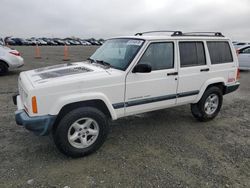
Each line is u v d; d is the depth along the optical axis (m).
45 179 3.36
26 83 3.79
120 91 4.16
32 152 4.05
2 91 7.98
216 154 4.18
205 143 4.58
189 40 5.04
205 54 5.29
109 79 4.00
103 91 3.98
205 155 4.12
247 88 9.47
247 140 4.78
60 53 26.69
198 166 3.78
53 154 4.01
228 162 3.94
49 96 3.56
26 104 3.73
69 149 3.79
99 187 3.23
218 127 5.39
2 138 4.53
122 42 4.89
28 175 3.44
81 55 24.11
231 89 5.93
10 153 4.00
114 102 4.14
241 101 7.57
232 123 5.66
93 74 3.99
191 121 5.68
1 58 10.73
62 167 3.65
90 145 3.97
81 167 3.67
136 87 4.32
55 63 16.00
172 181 3.39
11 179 3.34
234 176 3.57
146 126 5.29
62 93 3.65
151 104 4.60
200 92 5.27
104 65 4.55
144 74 4.37
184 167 3.74
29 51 29.72
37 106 3.52
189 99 5.16
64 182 3.31
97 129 3.99
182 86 4.95
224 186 3.33
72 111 3.76
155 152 4.17
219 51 5.60
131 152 4.15
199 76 5.17
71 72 4.11
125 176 3.47
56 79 3.75
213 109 5.71
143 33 5.47
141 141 4.57
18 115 3.74
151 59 4.51
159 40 4.59
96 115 3.91
